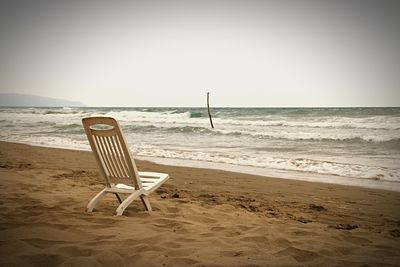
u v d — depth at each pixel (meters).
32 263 2.13
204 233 3.15
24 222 3.05
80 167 7.77
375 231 3.62
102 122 3.53
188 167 8.47
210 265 2.35
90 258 2.27
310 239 3.15
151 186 3.90
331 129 18.92
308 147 12.74
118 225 3.19
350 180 6.94
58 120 31.11
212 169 8.18
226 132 18.67
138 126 23.47
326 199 5.33
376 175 7.39
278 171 8.00
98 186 5.38
